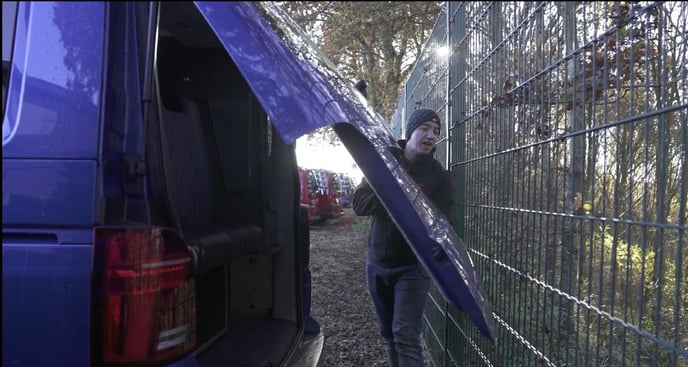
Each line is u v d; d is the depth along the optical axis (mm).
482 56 3232
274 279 3295
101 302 1675
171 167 2447
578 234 2291
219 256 2436
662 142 2234
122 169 1737
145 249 1724
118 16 1777
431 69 4906
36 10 1784
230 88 3047
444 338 4273
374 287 3586
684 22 2691
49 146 1718
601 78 2314
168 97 2795
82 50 1750
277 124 1661
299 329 3232
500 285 3053
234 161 3078
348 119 2051
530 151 2617
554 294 2457
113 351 1675
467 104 3613
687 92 3025
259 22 1991
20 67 1768
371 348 5395
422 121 3309
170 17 2482
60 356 1688
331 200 20281
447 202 3385
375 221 3514
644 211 2406
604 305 2576
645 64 2270
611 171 2676
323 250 12695
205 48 3033
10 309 1701
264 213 3156
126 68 1773
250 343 2824
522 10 2623
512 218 2852
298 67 2053
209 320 2822
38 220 1699
